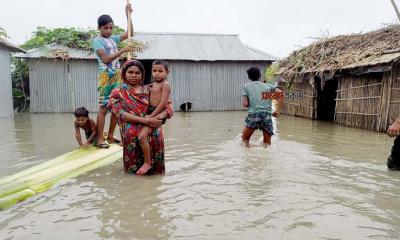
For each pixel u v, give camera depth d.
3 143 6.17
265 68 17.34
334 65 9.82
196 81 16.94
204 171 4.14
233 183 3.65
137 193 3.32
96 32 16.08
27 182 3.45
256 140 6.69
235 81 17.30
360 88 9.23
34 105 15.20
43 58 14.90
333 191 3.43
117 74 4.89
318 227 2.60
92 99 15.62
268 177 3.89
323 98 11.78
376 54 8.44
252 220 2.71
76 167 4.11
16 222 2.66
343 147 5.99
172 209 2.93
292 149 5.66
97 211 2.87
